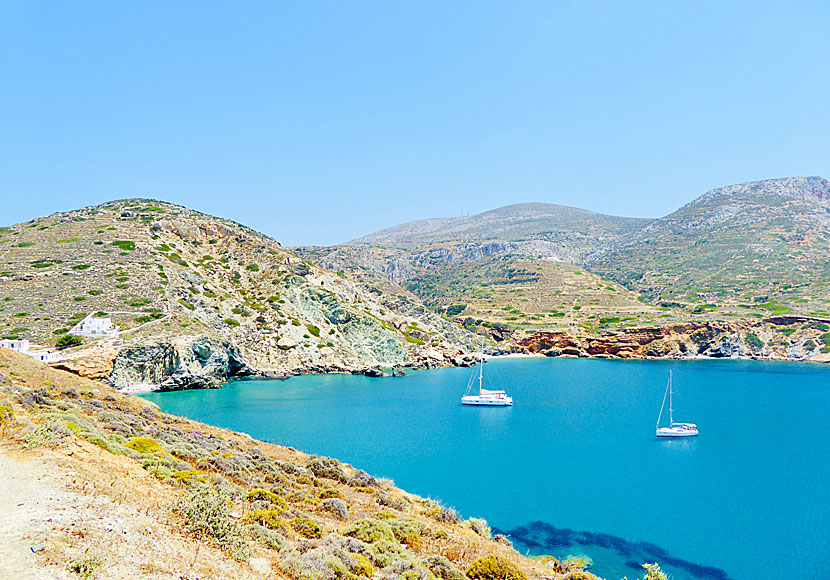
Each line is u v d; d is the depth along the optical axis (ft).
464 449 233.14
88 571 37.35
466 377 490.49
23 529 42.16
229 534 52.11
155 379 337.52
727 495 171.63
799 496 170.71
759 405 343.46
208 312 429.79
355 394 375.66
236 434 158.92
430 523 92.94
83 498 51.39
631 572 117.39
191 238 571.69
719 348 633.61
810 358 581.53
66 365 295.28
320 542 61.46
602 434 266.16
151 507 54.24
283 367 443.73
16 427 70.38
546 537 136.87
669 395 387.55
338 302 532.73
